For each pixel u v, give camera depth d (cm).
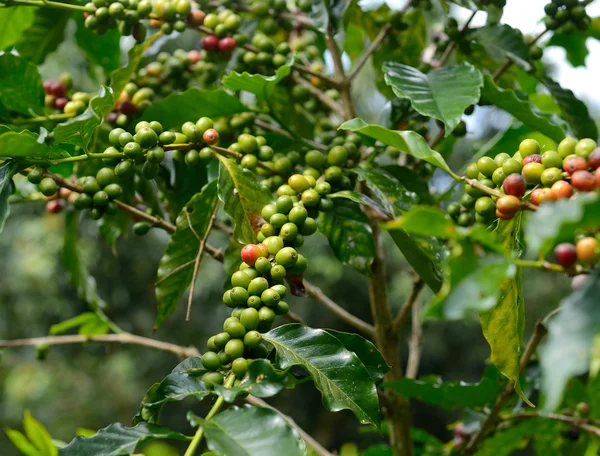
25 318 332
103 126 87
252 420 59
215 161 88
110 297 366
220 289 352
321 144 92
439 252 75
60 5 84
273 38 104
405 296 325
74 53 250
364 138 87
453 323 403
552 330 49
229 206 73
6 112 85
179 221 78
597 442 92
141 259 368
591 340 48
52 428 332
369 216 89
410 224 52
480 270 52
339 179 78
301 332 65
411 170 87
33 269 307
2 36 94
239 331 65
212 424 59
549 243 51
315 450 96
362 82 313
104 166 87
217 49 90
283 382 61
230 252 78
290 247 68
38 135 70
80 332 105
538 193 59
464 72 78
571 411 93
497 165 67
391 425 90
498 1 88
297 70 91
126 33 86
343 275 374
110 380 357
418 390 87
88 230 330
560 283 367
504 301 66
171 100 84
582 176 57
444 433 415
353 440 411
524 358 81
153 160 72
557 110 103
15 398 320
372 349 69
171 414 365
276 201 71
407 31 101
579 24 88
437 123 89
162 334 367
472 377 405
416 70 80
